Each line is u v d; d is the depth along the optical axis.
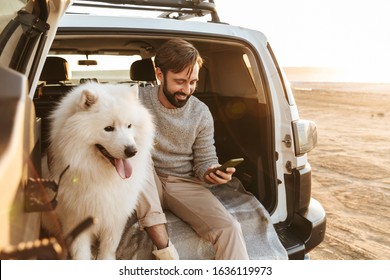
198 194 2.41
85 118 1.78
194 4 2.82
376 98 25.39
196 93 3.51
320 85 44.56
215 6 2.94
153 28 2.33
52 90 3.12
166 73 2.23
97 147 1.86
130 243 2.21
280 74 2.71
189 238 2.29
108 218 1.96
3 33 1.24
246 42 2.63
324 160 8.54
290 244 2.53
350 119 16.53
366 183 6.67
